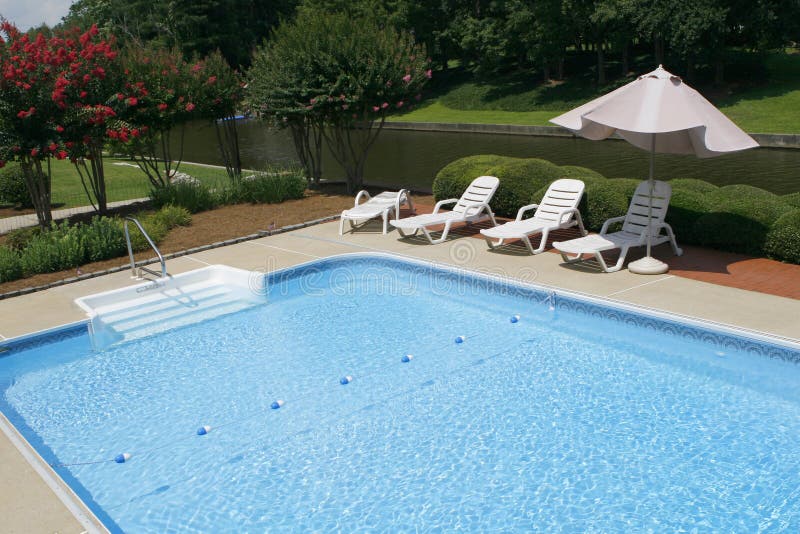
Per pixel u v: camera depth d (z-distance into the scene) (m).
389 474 5.18
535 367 6.88
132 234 11.13
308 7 51.75
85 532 4.25
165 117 14.20
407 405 6.24
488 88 47.19
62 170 22.67
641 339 7.30
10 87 11.41
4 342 7.80
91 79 12.52
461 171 12.81
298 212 13.35
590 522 4.48
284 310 8.96
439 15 52.41
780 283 7.80
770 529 4.29
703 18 33.41
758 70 36.75
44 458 5.73
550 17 41.03
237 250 11.02
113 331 8.58
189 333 8.41
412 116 44.69
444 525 4.56
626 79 40.38
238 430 5.98
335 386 6.71
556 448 5.39
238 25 59.25
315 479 5.18
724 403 5.94
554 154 26.53
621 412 5.89
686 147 8.90
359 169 15.73
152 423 6.22
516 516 4.60
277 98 14.69
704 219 9.24
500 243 10.23
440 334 7.87
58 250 10.42
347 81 14.24
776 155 23.64
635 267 8.52
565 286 8.16
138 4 63.09
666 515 4.50
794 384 6.18
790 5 33.81
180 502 5.01
